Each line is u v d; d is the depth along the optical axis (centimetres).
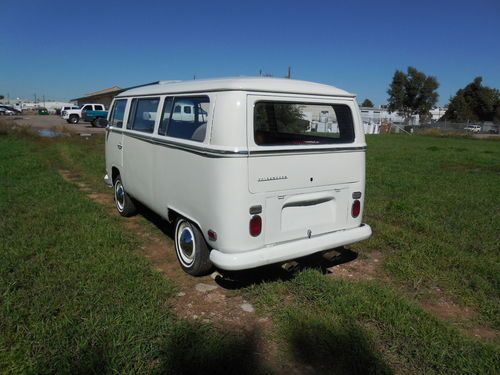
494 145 2775
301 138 388
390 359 296
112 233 525
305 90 378
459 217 676
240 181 340
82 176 998
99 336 299
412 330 325
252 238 354
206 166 357
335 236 409
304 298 378
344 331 321
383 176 1099
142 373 269
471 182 1039
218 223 350
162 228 580
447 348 305
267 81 364
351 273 457
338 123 410
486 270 455
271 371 278
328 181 398
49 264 426
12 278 390
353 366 284
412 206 736
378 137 3397
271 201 360
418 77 5875
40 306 339
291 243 377
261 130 356
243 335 319
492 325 356
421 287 426
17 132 2062
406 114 6078
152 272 418
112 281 393
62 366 267
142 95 511
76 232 527
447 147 2352
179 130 410
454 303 395
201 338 307
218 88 347
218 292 391
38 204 667
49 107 11656
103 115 3338
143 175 504
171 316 339
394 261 480
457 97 6400
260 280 416
